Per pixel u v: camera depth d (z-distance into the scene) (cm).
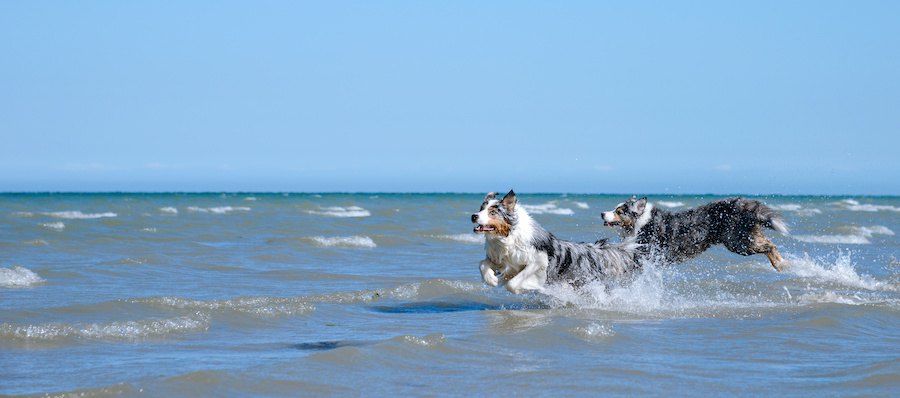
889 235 2283
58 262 1336
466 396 530
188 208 3528
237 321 795
